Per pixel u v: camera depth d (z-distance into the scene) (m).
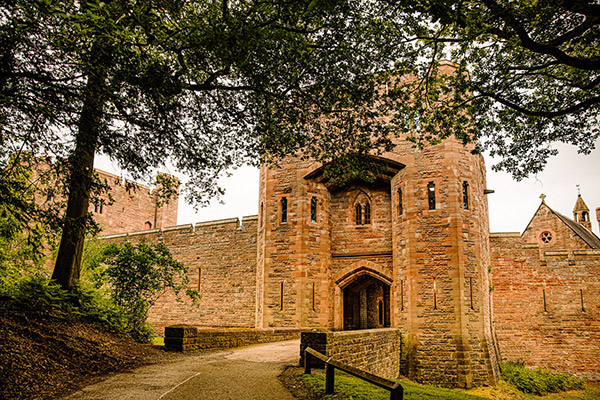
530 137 10.77
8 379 6.75
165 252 15.23
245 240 24.14
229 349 12.77
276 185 20.98
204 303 24.91
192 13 8.29
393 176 19.81
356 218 21.03
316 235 20.31
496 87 9.89
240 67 8.67
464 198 18.27
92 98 7.44
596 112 10.23
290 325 19.22
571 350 22.17
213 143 10.29
